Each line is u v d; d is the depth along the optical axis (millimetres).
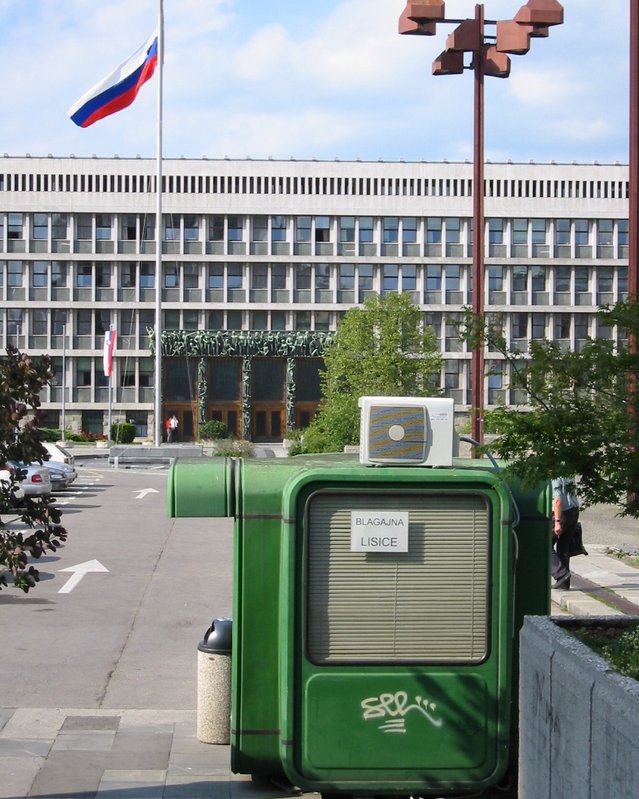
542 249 82312
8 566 6398
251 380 81438
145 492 37156
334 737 6750
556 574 16266
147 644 13016
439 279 83188
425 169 83062
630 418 5566
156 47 47031
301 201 82625
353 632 6762
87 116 42375
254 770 7039
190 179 82375
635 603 14984
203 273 82438
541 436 5797
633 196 17422
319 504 6758
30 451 6500
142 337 82125
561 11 21859
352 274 83312
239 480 6996
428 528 6797
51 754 8359
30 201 81438
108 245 82062
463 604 6809
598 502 5773
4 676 11258
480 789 6801
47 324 82062
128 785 7602
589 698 4949
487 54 22484
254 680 7023
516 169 82312
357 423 43000
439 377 82250
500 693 6785
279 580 6973
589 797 4914
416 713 6770
